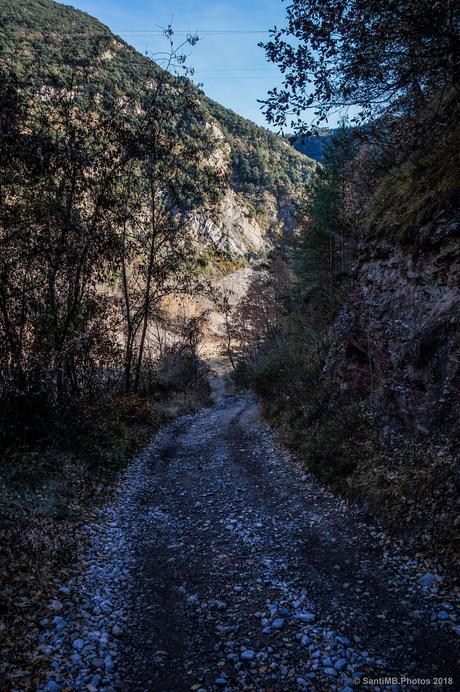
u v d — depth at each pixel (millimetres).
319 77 6332
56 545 5977
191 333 36719
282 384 16406
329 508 7566
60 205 10992
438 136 8031
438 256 7574
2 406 8867
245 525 7465
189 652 4184
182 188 18312
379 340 9461
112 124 12406
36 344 10055
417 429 7512
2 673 3578
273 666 3889
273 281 33562
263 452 12398
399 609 4605
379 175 11945
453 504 5633
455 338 7035
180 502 9102
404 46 6164
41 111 10672
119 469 10664
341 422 9641
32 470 7742
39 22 86875
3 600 4516
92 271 13211
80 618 4629
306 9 5809
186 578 5734
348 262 19375
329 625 4449
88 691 3543
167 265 19047
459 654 3826
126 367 18109
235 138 156500
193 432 18047
